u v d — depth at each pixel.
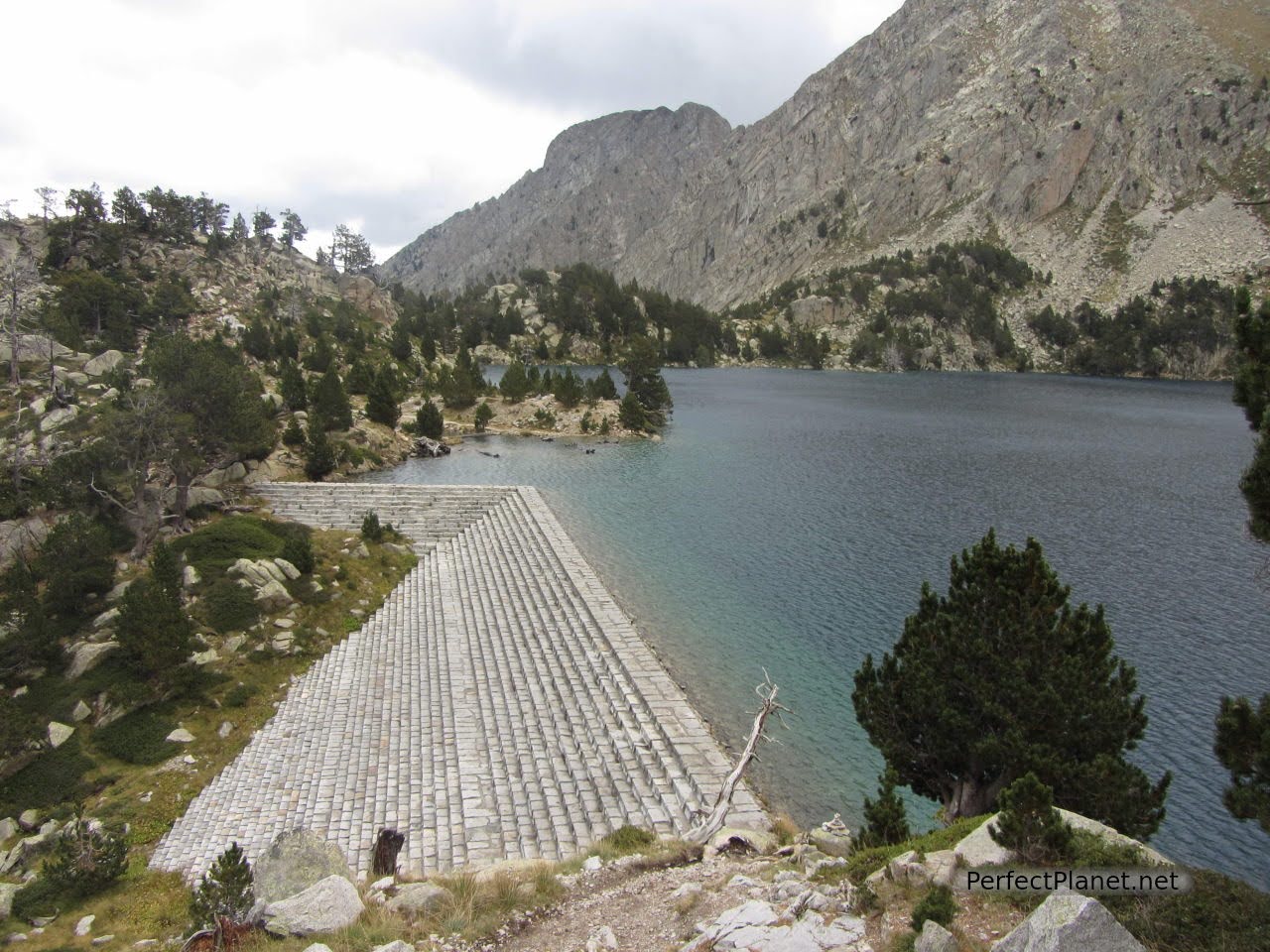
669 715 29.34
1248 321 13.08
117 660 40.19
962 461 93.94
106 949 22.59
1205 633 40.84
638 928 14.65
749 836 19.64
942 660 19.98
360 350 156.00
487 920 15.80
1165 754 29.20
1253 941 9.67
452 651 42.03
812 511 68.56
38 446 60.97
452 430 113.81
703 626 42.06
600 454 97.88
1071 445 106.75
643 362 124.31
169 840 29.16
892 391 187.00
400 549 60.00
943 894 11.46
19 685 39.56
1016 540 59.12
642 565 52.56
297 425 82.56
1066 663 18.36
